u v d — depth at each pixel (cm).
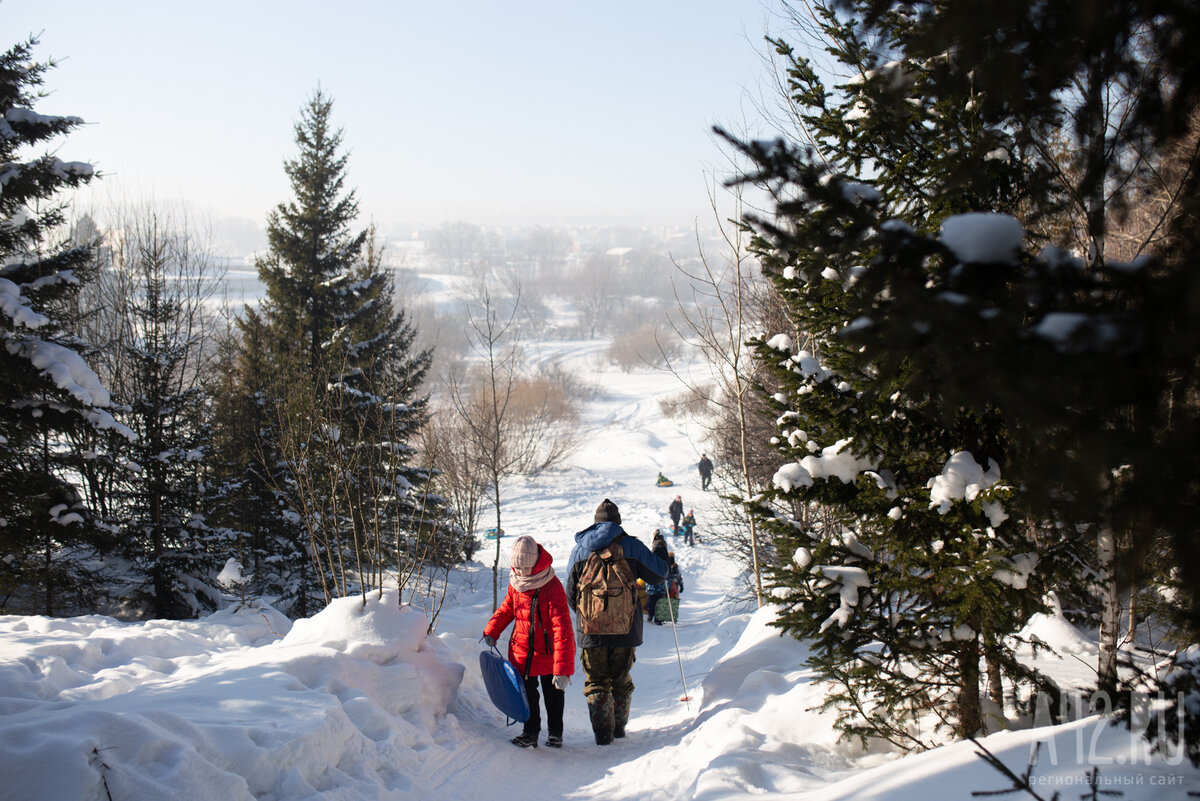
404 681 505
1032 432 184
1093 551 348
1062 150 297
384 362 1473
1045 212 307
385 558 895
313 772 365
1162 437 171
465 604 1300
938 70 263
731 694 584
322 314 1722
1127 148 244
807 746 432
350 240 1802
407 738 457
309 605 1280
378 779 389
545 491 3416
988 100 250
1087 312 176
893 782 307
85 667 509
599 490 3497
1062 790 259
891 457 396
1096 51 205
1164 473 169
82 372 1011
